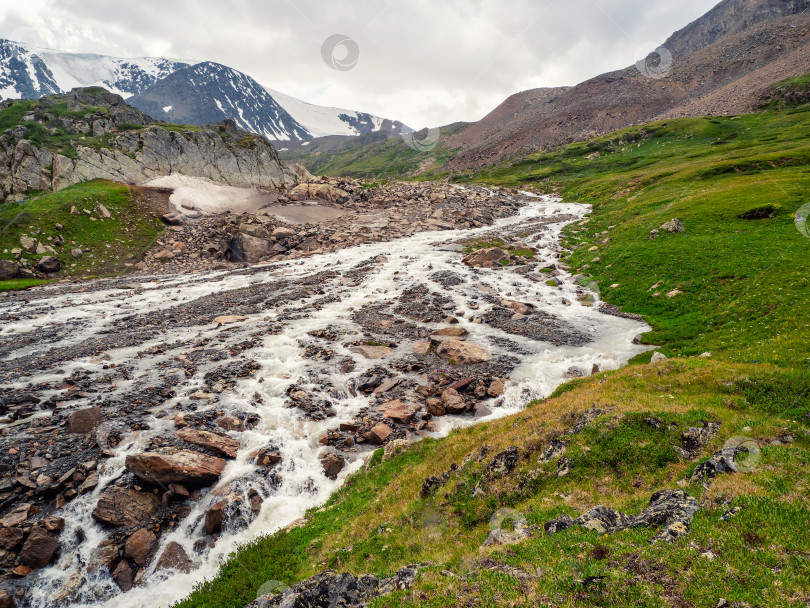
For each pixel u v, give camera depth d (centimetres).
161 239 8019
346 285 5253
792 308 2834
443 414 2569
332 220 9350
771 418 1557
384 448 2231
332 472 2136
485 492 1558
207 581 1550
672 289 4016
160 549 1689
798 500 987
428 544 1407
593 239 6712
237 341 3575
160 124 13612
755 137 14375
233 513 1853
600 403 1836
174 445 2142
